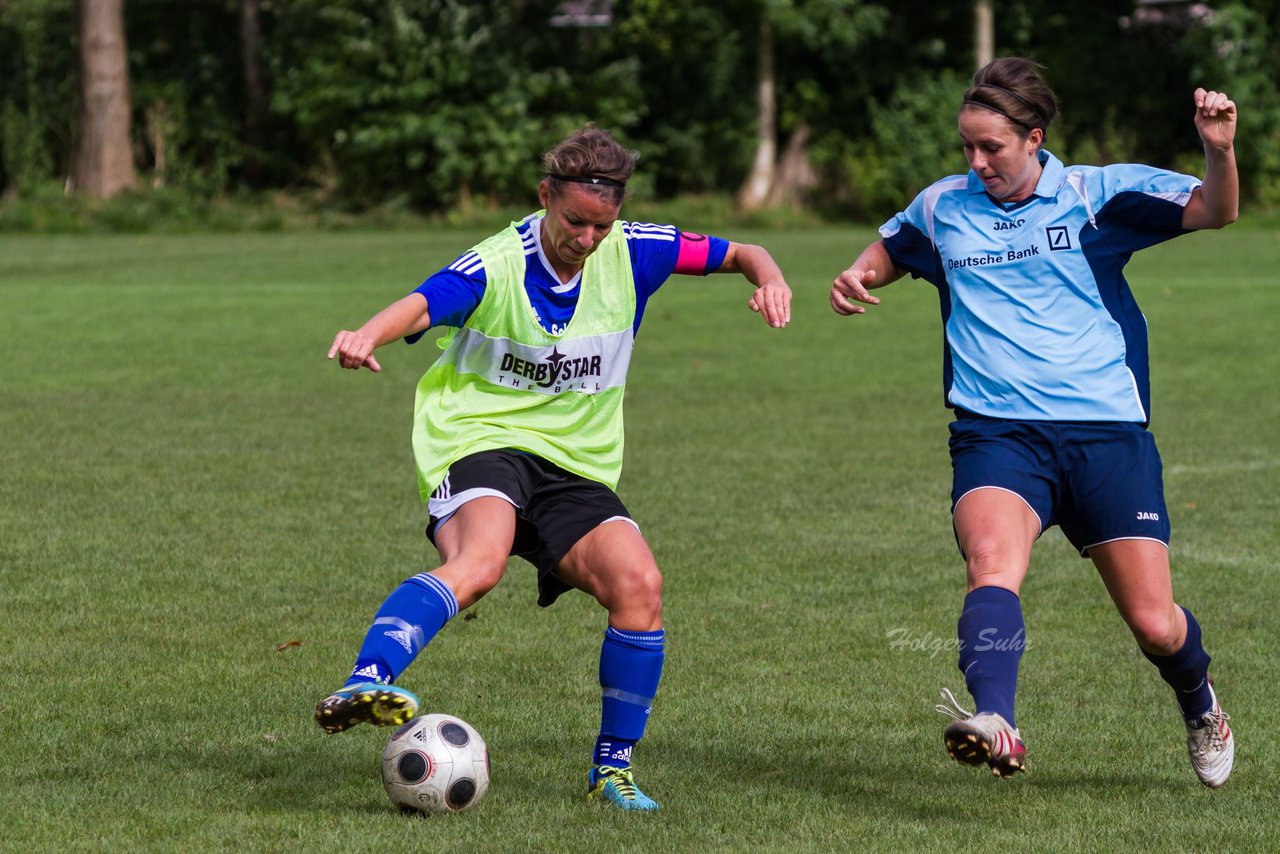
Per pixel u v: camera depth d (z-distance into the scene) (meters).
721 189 149.00
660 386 49.00
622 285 15.46
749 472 34.72
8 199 144.38
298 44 147.62
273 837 13.74
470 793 14.52
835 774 16.09
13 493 31.33
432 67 141.62
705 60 148.38
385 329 14.02
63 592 23.69
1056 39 149.38
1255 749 17.06
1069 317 14.88
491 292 14.92
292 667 19.94
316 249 108.75
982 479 14.45
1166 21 150.38
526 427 15.34
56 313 69.06
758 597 23.98
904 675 19.88
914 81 145.62
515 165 141.25
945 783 15.84
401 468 34.78
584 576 15.03
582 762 16.39
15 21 148.25
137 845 13.51
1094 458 14.59
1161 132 145.88
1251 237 116.12
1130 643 21.61
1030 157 14.99
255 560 25.97
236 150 150.62
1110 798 15.39
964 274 15.15
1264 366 52.31
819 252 103.06
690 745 17.08
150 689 18.88
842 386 49.03
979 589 13.61
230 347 58.06
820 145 147.38
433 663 20.38
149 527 28.39
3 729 17.17
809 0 138.88
